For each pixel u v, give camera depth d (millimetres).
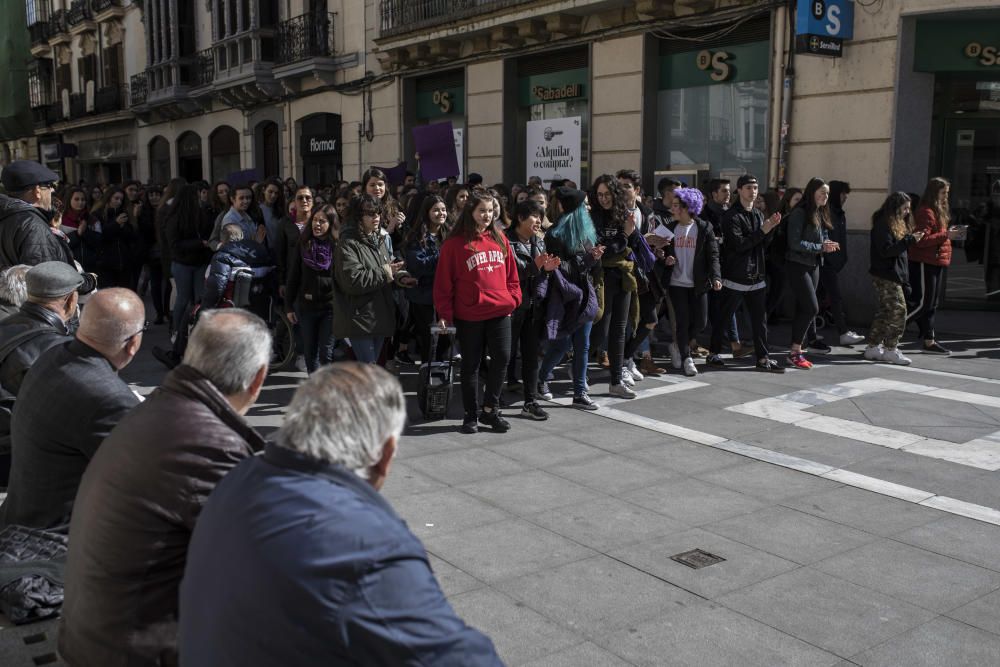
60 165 37031
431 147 11797
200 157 26953
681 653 3293
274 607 1583
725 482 5219
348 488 1718
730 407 6906
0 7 27859
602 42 13648
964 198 11289
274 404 7023
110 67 31547
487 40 15695
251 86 22172
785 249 8359
